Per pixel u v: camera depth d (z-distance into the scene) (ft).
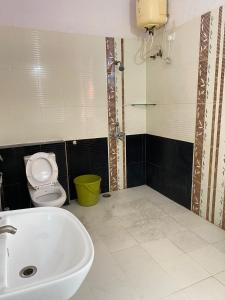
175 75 8.85
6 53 8.13
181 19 8.22
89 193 9.37
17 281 3.24
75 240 3.37
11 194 8.70
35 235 3.90
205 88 7.64
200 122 8.02
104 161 10.56
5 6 7.93
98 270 6.01
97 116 9.99
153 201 9.89
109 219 8.50
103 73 9.74
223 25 6.79
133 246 6.96
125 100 10.41
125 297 5.21
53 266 3.39
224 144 7.25
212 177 7.84
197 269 5.98
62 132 9.48
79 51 9.16
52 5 8.50
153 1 8.29
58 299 2.69
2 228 3.48
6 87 8.32
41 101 8.91
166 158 9.96
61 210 4.11
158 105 10.02
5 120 8.52
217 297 5.15
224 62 6.89
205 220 8.30
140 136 11.12
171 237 7.35
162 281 5.63
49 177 8.49
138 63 10.30
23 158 8.60
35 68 8.61
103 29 9.45
